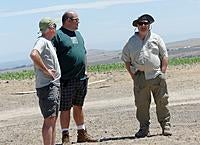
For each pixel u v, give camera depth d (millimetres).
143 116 8219
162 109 8117
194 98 14648
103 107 14414
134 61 8156
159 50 8125
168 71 25203
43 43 6719
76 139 8609
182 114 11016
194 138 7738
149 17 8047
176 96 15516
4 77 30406
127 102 15227
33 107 16297
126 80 22734
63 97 7895
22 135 9641
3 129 11062
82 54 7965
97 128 9797
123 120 10781
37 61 6645
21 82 24266
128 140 7914
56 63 6836
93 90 19812
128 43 8156
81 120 8195
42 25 6805
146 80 8070
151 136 8180
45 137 6785
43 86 6754
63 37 7809
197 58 35562
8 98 19094
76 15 7887
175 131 8539
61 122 8000
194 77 21703
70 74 7879
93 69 32312
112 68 32562
